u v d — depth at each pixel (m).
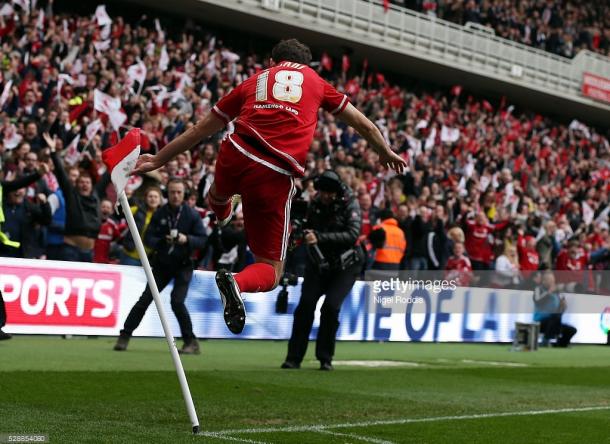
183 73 26.78
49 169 17.45
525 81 46.28
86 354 13.32
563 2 50.38
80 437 6.89
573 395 11.47
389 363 14.95
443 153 33.28
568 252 25.64
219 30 38.31
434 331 20.16
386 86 35.69
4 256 16.03
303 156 6.79
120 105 22.72
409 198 23.14
